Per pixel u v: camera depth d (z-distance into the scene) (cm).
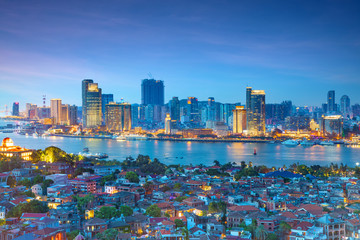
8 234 18750
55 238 18812
